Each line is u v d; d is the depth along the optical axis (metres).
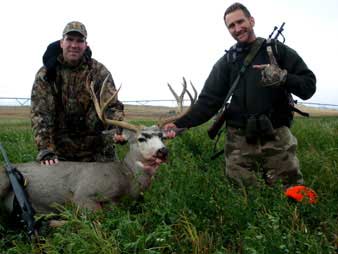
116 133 2.20
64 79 2.40
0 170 2.01
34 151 2.99
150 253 1.39
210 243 1.50
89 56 2.44
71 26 2.30
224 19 2.21
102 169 2.08
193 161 2.41
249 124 2.12
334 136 3.21
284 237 1.37
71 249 1.46
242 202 1.73
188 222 1.56
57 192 2.04
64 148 2.53
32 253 1.55
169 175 2.09
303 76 2.08
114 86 2.51
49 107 2.41
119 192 2.06
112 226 1.63
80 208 1.91
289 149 2.17
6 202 1.96
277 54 2.13
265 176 2.22
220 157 2.66
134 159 2.13
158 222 1.66
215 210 1.73
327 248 1.36
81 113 2.48
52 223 1.81
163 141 2.22
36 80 2.39
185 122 2.28
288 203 1.75
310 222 1.67
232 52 2.23
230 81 2.24
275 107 2.15
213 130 2.32
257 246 1.34
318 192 2.04
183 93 2.30
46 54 2.39
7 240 1.71
